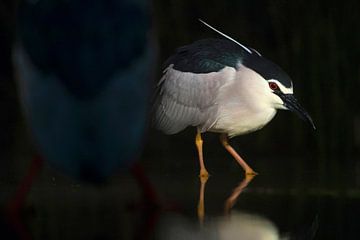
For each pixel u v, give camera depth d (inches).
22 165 580.4
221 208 408.5
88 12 305.4
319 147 706.8
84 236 334.6
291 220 376.5
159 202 397.7
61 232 343.3
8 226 356.8
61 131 291.0
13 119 710.5
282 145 708.7
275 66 615.2
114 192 448.5
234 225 363.9
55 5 309.1
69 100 290.2
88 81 290.2
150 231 347.3
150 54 310.3
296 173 565.0
